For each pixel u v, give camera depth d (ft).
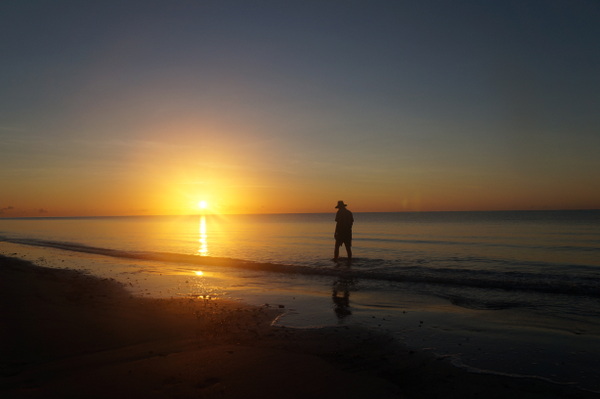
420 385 15.01
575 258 59.67
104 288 35.78
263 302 30.68
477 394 14.26
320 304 29.91
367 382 15.23
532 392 14.39
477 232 129.70
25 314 23.30
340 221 56.03
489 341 20.48
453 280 38.06
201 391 13.89
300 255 65.36
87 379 14.56
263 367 16.56
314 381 15.17
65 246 86.48
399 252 70.08
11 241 108.68
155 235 133.90
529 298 30.66
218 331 22.34
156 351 18.44
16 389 13.24
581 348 19.16
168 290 35.81
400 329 22.90
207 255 66.23
